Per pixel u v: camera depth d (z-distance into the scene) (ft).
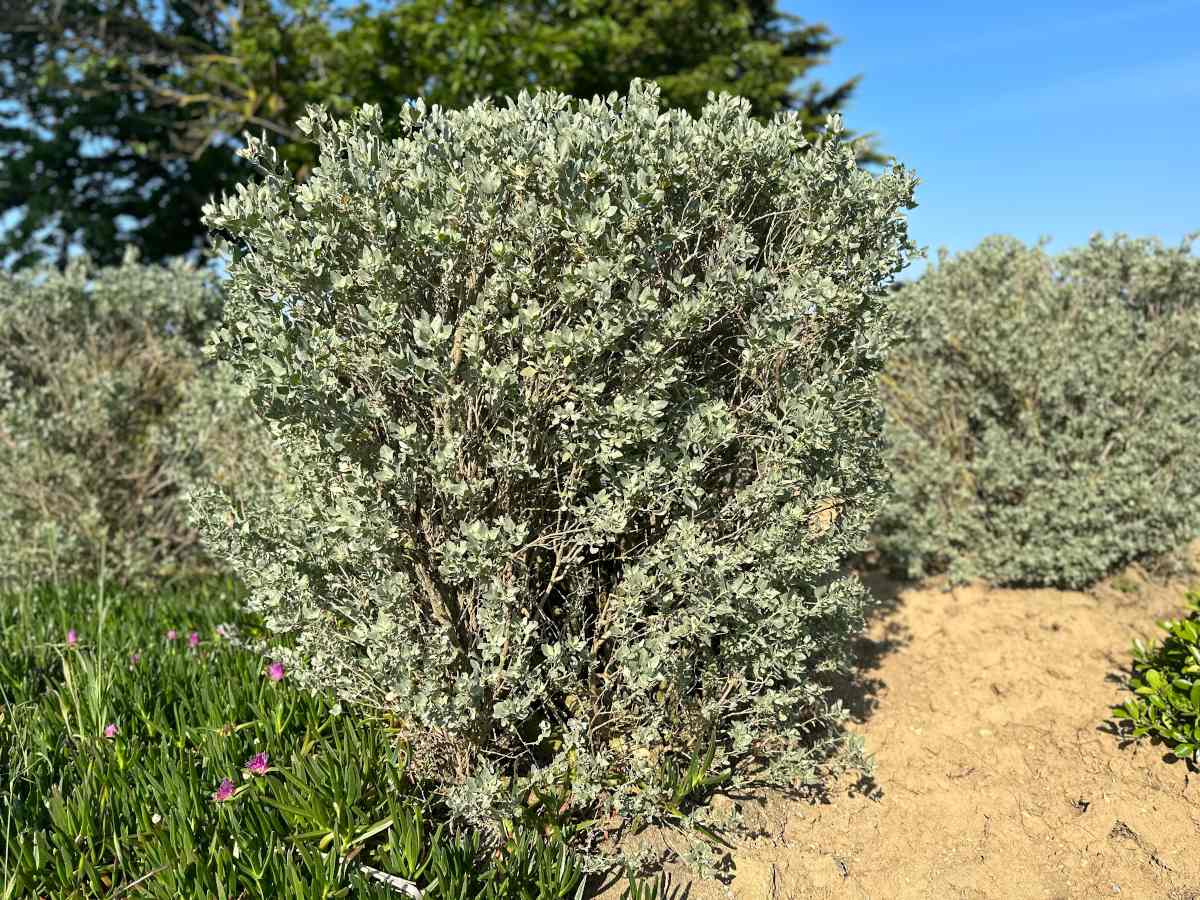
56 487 18.34
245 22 43.83
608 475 9.45
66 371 19.70
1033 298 19.17
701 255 9.86
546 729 9.80
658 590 9.42
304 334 8.70
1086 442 17.63
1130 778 11.44
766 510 9.91
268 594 10.02
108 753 10.14
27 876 8.12
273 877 8.05
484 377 8.56
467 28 33.88
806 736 12.22
